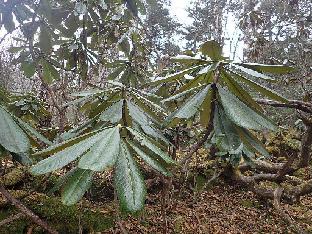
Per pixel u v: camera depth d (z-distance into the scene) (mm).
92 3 2051
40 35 1953
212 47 1119
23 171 2381
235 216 3055
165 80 1183
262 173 3734
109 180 2338
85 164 663
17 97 2258
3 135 856
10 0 1737
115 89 1289
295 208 3283
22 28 1860
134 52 2430
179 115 975
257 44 4598
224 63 1096
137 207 691
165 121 1086
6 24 1793
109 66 2420
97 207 2439
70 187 761
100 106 1285
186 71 1148
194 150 1171
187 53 1709
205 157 3820
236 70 1207
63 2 2021
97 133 761
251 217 3078
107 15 2291
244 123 925
